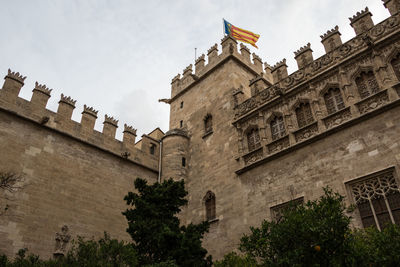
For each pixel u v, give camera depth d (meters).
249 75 33.72
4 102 23.33
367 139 18.89
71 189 24.36
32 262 16.56
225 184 25.86
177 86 38.09
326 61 22.97
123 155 28.38
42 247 21.25
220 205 25.45
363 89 20.69
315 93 22.69
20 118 23.83
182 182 20.20
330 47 23.69
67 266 15.59
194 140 31.52
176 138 31.58
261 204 22.52
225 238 23.78
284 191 21.53
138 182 20.20
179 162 30.19
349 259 11.52
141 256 17.17
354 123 19.69
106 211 25.67
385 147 18.02
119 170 28.09
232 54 32.69
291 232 12.45
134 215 18.75
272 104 25.08
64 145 25.45
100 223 24.91
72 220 23.45
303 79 23.83
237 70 32.47
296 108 23.83
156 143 32.16
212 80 33.41
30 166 22.92
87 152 26.66
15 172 22.03
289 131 22.81
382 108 18.69
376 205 17.42
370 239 12.72
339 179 19.16
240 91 28.98
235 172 25.12
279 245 12.71
